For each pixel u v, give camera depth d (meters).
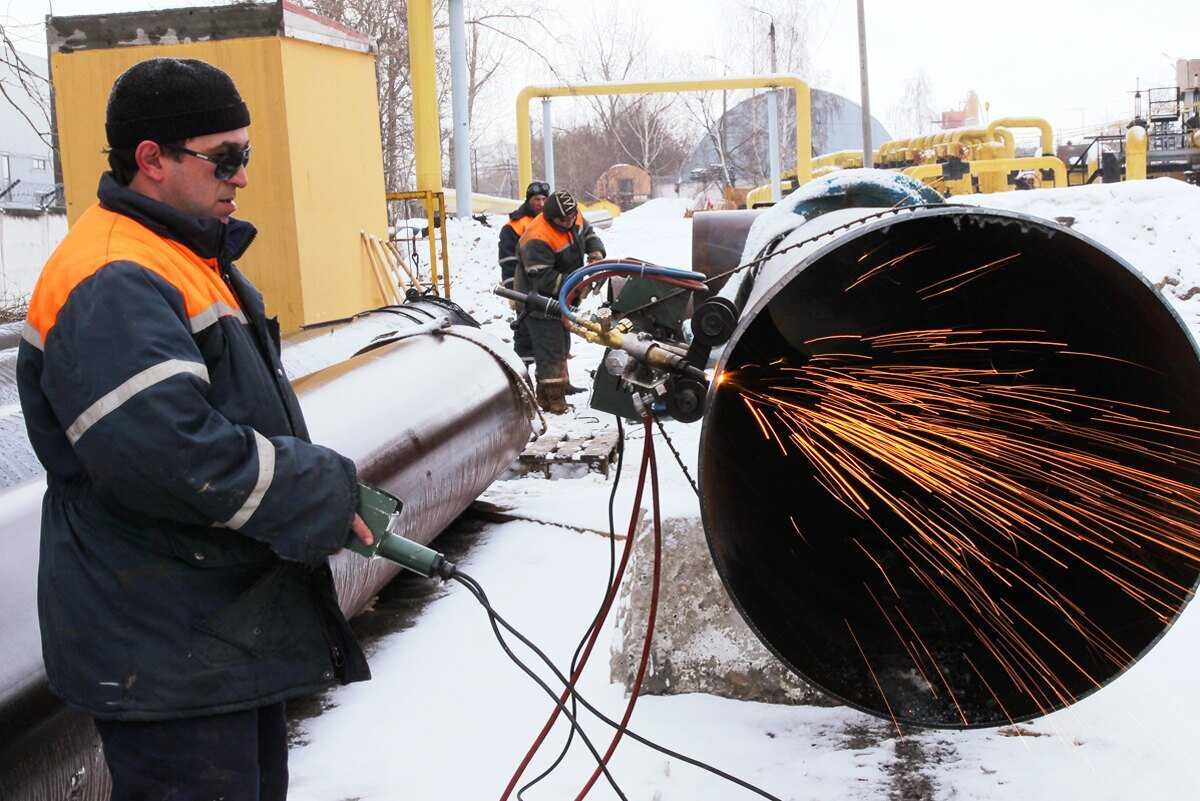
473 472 5.20
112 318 2.05
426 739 3.55
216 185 2.28
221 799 2.21
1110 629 3.14
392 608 4.78
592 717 3.61
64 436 2.19
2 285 17.66
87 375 2.02
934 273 3.50
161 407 2.01
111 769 2.22
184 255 2.25
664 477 4.18
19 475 3.77
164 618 2.15
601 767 2.90
